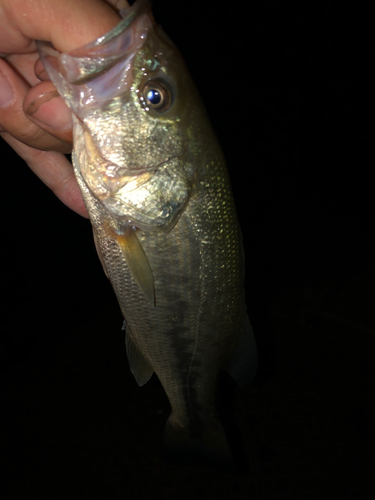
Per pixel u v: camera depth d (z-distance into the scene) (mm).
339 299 598
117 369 532
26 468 421
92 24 179
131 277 234
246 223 824
